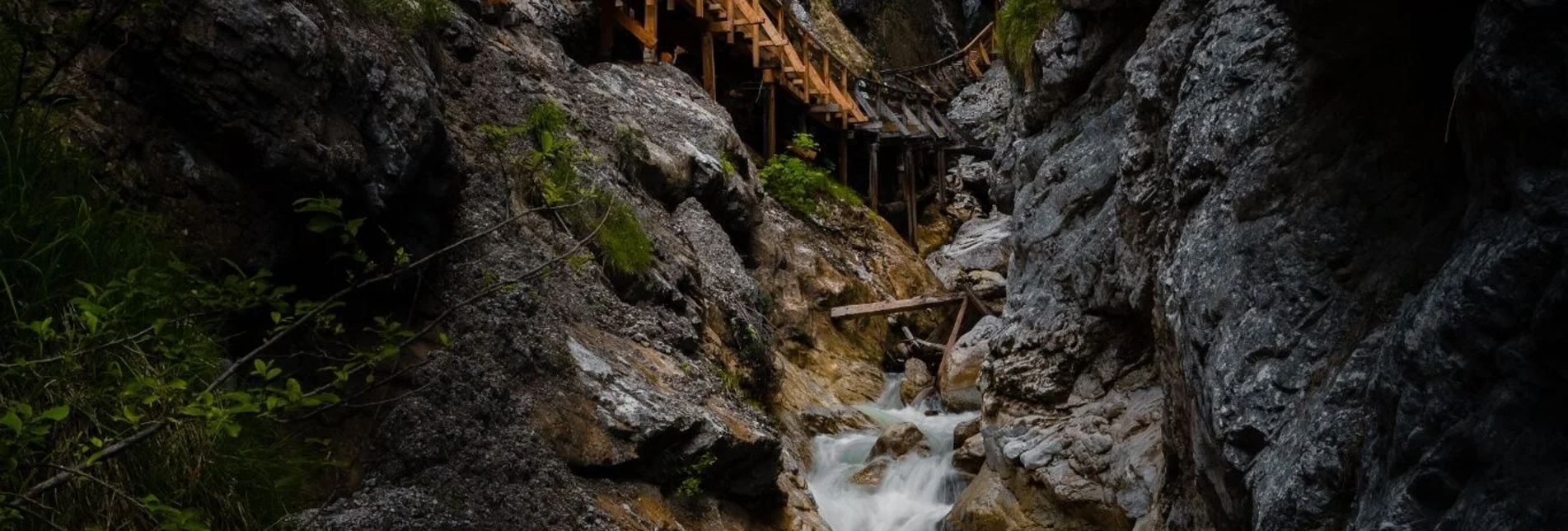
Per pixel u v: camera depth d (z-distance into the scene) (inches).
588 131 388.8
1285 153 179.0
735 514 286.2
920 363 535.5
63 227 161.8
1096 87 303.1
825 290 564.1
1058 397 299.1
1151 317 259.9
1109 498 267.0
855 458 416.5
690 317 352.5
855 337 565.0
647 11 548.7
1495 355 111.7
